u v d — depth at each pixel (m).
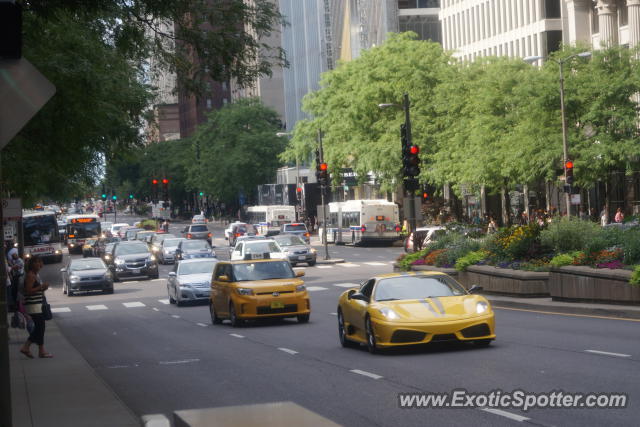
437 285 18.02
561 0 76.62
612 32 68.00
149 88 26.08
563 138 53.31
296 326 25.42
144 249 57.09
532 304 25.56
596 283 23.66
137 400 13.62
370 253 67.88
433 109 69.62
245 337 23.20
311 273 52.03
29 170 24.83
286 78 146.38
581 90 53.66
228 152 123.19
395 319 16.88
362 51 74.25
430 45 71.44
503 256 29.72
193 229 83.62
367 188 107.75
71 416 12.20
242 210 127.31
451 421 10.38
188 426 4.60
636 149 52.31
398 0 104.38
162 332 26.47
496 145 59.84
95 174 33.16
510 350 16.56
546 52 78.00
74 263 47.66
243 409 4.98
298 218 101.31
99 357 20.62
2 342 7.03
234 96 187.88
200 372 16.64
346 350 18.80
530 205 76.00
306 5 133.62
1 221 7.07
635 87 53.28
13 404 13.56
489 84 60.72
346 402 12.12
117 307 39.28
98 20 19.14
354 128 73.69
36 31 19.36
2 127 6.75
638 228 24.80
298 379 14.77
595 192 67.31
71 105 22.20
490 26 87.19
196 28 18.23
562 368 13.91
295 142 82.62
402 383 13.51
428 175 67.06
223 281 27.23
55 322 33.22
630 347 16.05
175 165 153.25
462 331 16.84
